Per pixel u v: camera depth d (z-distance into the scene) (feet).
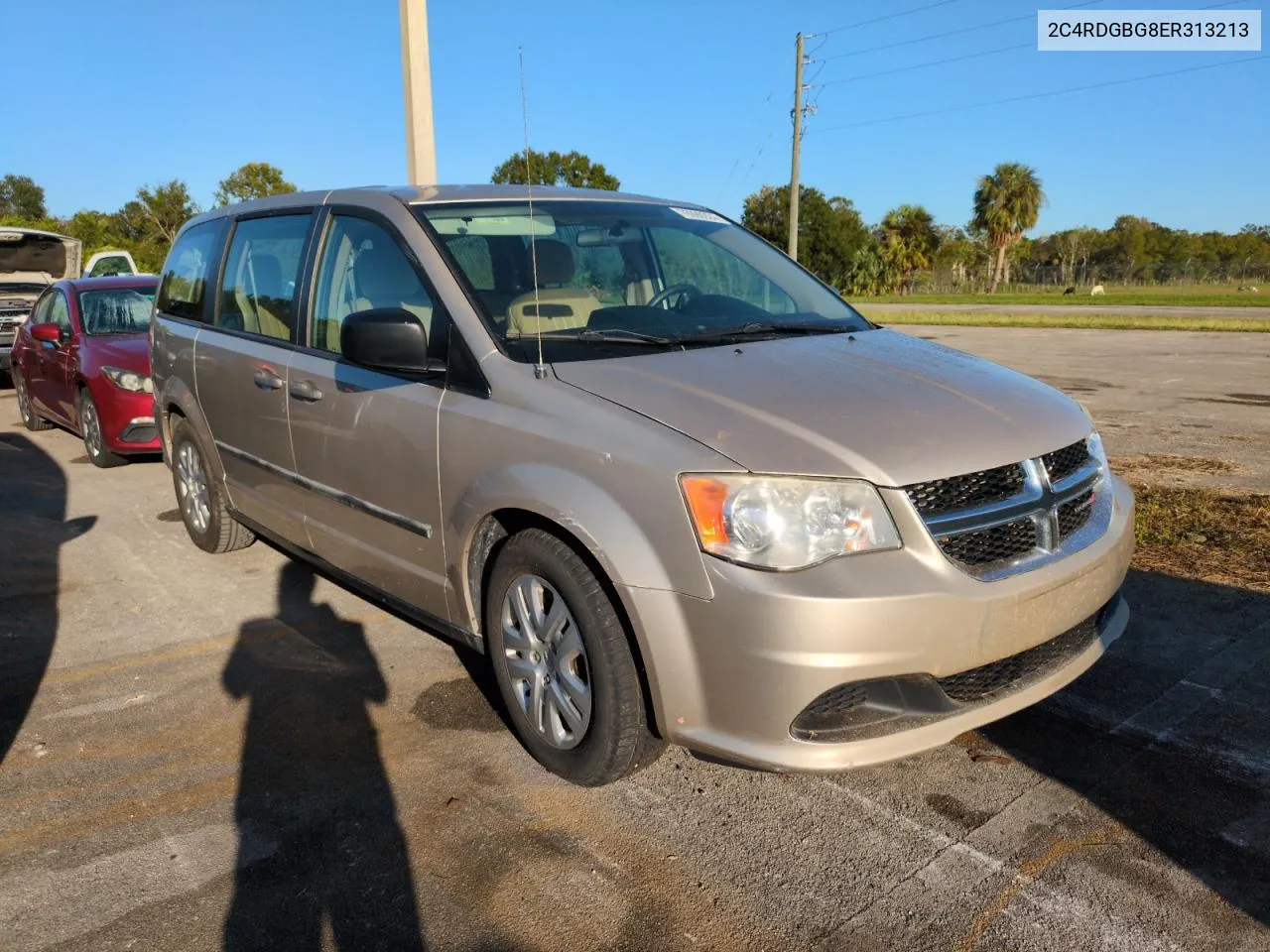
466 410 10.21
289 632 14.17
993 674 8.89
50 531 19.54
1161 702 11.35
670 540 8.38
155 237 168.25
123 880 8.56
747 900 8.18
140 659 13.25
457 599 10.78
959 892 8.22
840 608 7.88
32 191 276.62
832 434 8.59
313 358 12.96
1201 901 8.04
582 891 8.34
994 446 8.91
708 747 8.50
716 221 14.64
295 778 10.18
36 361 29.09
